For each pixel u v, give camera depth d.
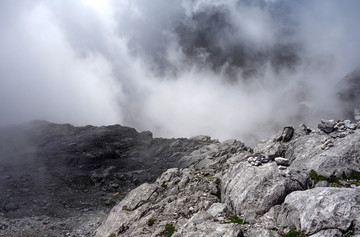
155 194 27.22
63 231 32.50
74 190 52.44
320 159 18.91
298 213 13.16
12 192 44.97
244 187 17.55
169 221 19.83
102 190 54.88
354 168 17.28
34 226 33.22
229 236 13.01
